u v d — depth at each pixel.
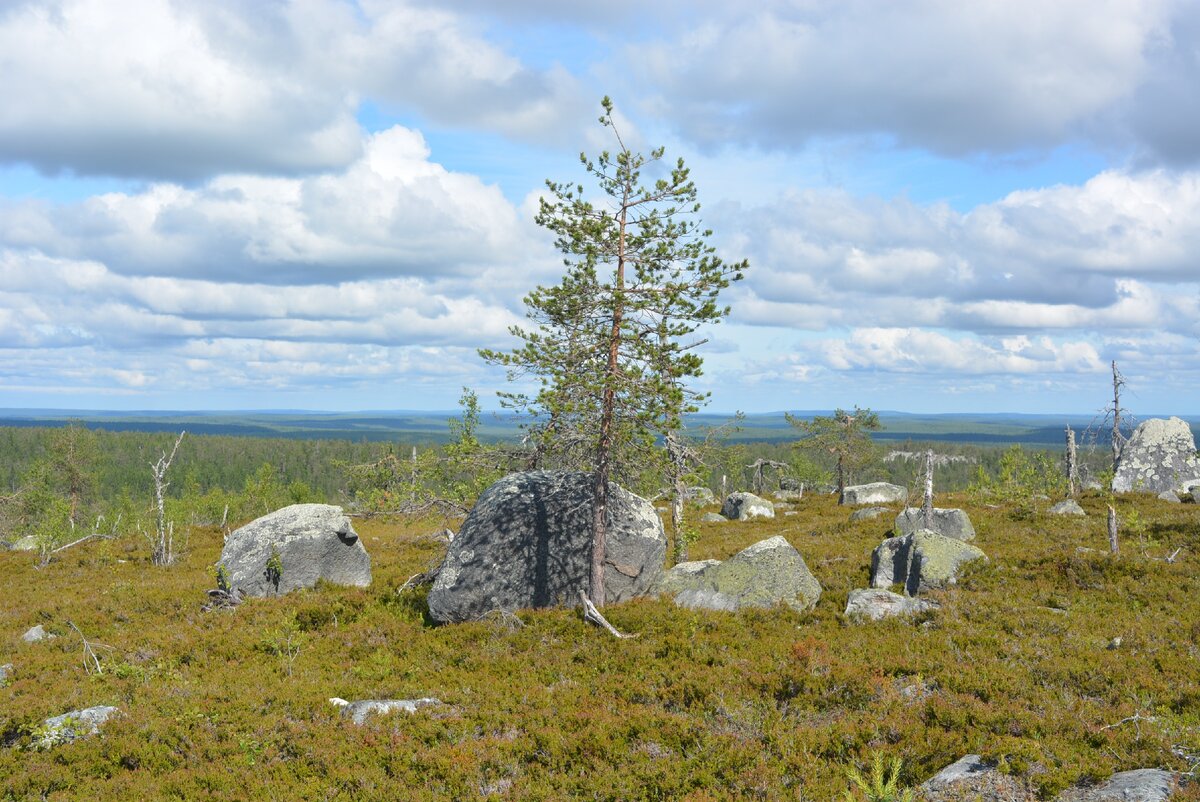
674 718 12.05
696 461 19.80
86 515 62.41
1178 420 41.59
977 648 14.80
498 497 20.73
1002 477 35.12
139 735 12.47
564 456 21.08
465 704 13.71
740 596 19.19
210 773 11.15
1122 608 17.75
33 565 32.97
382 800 10.31
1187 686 12.00
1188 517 27.00
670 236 19.09
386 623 19.56
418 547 34.00
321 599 22.16
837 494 56.16
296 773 11.24
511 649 16.84
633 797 9.92
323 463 150.75
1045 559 21.48
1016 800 8.62
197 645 18.42
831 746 10.66
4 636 20.92
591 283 18.62
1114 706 11.59
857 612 17.77
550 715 12.84
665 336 18.78
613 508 20.75
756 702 12.63
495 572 19.62
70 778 11.17
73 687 15.51
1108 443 34.38
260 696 14.21
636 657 15.51
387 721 12.88
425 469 24.72
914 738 10.50
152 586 26.22
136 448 148.75
